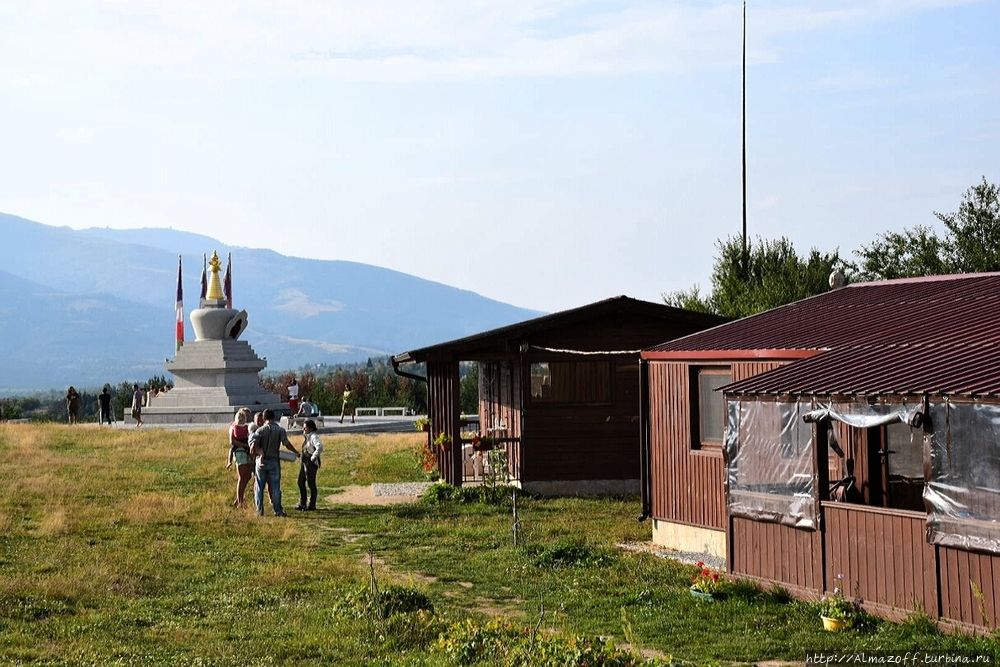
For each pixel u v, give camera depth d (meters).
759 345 16.19
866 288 20.25
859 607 11.92
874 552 11.80
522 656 9.66
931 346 13.43
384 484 26.14
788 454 13.08
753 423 13.66
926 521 11.10
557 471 24.25
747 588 13.16
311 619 12.19
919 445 13.61
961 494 10.73
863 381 12.27
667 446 17.88
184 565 15.38
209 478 26.84
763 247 40.69
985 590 10.51
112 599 13.12
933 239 38.31
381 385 63.06
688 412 17.38
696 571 14.77
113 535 17.77
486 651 10.05
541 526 19.08
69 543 16.92
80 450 34.84
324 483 26.78
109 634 11.38
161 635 11.37
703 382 17.30
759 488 13.55
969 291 17.22
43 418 59.25
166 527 18.75
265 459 20.84
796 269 38.31
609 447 24.48
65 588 13.30
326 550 17.02
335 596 13.38
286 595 13.47
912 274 37.88
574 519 20.06
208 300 55.47
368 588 12.60
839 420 12.09
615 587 13.95
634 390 24.64
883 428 13.75
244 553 16.41
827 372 13.27
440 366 26.73
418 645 11.04
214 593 13.56
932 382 11.33
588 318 24.33
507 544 17.25
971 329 13.97
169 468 29.19
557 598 13.47
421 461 27.39
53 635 11.32
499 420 27.05
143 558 15.80
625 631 10.77
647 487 18.53
